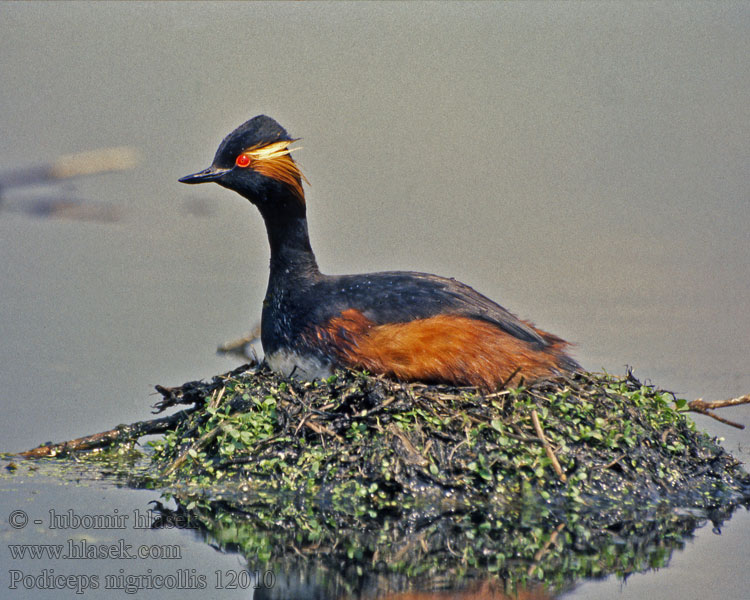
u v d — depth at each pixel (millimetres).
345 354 13086
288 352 13578
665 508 11570
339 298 13453
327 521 11156
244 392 12672
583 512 11383
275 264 14062
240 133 14203
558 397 12398
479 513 11336
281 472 12000
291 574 9977
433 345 12766
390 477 11547
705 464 12383
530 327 13633
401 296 13281
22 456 13383
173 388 13734
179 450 12766
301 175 14125
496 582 9820
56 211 25203
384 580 9906
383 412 12062
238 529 11000
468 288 13719
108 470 12828
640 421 12383
